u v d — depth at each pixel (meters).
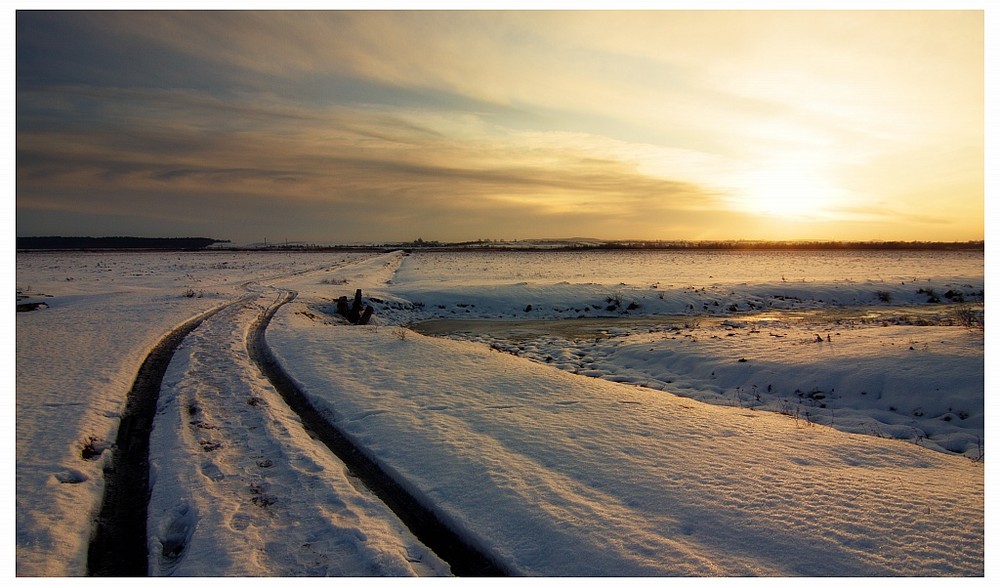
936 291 30.53
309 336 16.50
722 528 5.16
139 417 9.15
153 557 5.07
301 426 8.80
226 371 11.93
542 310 26.95
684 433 7.89
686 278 40.22
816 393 10.81
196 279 39.22
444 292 29.56
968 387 9.50
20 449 7.18
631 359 14.71
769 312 26.31
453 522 5.68
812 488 5.89
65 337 15.33
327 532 5.46
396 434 8.06
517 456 7.10
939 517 5.15
